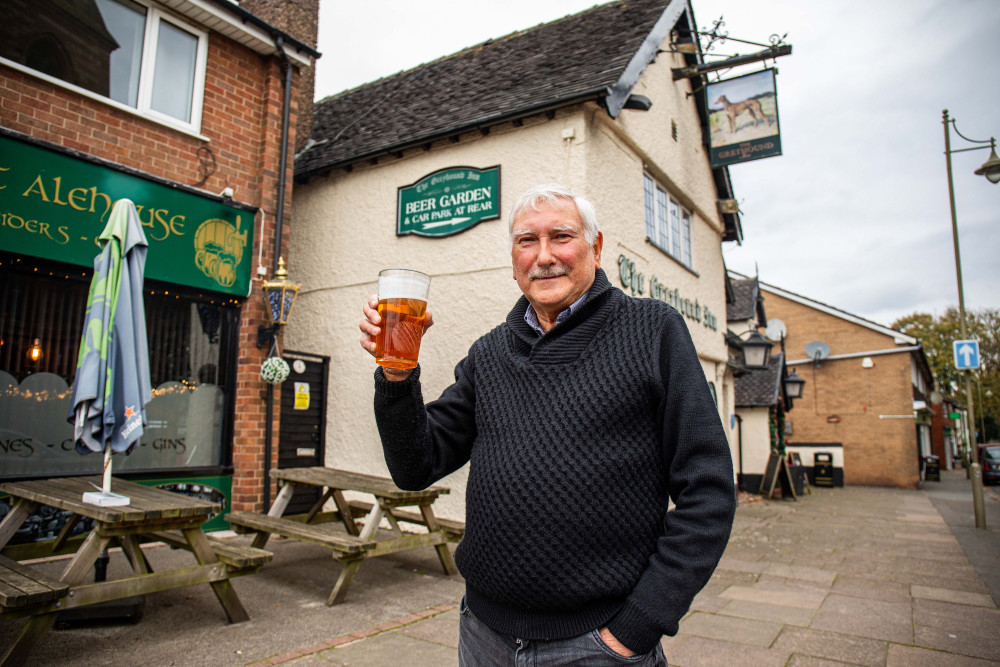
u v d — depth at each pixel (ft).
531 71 25.82
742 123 28.71
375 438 23.72
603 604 4.58
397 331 5.15
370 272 25.30
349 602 14.64
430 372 23.17
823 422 69.21
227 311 21.53
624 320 5.16
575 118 21.27
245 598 14.65
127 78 19.60
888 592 17.33
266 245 22.20
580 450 4.71
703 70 29.78
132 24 19.81
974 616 14.98
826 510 38.27
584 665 4.50
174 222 19.88
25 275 17.15
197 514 11.91
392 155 25.25
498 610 4.91
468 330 22.47
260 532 17.04
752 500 42.47
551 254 5.40
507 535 4.76
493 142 22.93
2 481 16.37
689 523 4.45
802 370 71.10
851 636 13.43
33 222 16.89
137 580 11.21
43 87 17.51
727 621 14.48
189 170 20.66
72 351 17.93
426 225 23.98
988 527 31.30
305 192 28.14
